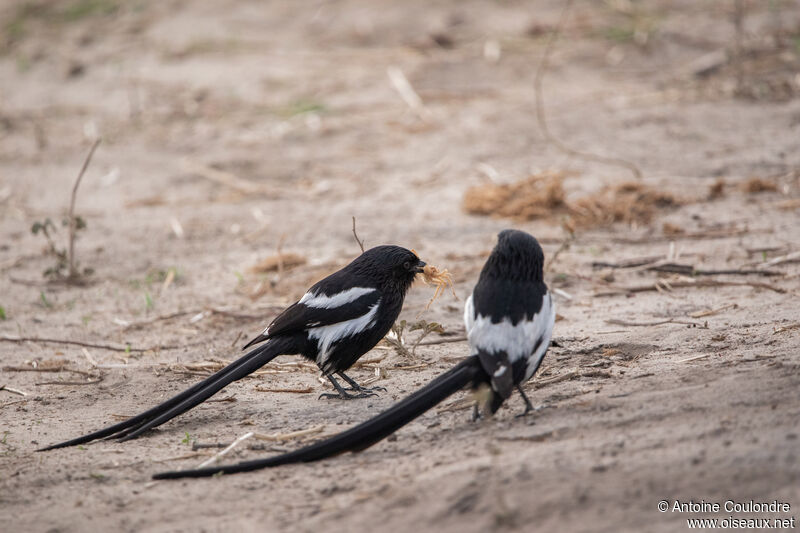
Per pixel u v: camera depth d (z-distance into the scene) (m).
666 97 20.84
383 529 6.06
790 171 16.08
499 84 22.88
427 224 15.51
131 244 15.93
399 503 6.35
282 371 10.58
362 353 9.68
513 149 18.70
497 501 6.05
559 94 21.77
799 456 6.00
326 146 20.16
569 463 6.45
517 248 7.89
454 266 13.48
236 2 30.27
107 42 28.20
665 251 13.26
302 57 25.70
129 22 29.66
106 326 12.48
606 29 25.33
